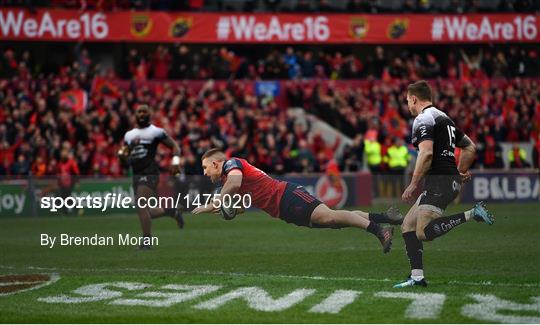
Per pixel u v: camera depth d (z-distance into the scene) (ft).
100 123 284.00
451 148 107.55
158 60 331.57
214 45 374.02
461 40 359.46
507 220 205.67
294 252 155.22
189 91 318.45
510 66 364.17
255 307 98.99
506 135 330.34
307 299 102.83
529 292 105.50
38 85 301.63
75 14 329.31
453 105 328.08
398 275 123.95
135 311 97.81
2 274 127.24
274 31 346.54
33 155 269.85
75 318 94.68
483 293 104.88
